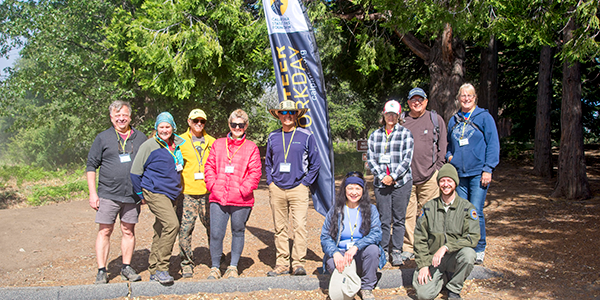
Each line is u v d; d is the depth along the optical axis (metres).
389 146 4.43
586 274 4.05
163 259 3.78
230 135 4.25
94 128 15.64
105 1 14.35
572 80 8.40
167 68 10.33
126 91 13.30
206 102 16.12
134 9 14.36
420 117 4.58
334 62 13.94
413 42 10.88
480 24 7.14
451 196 3.66
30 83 13.95
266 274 4.39
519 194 9.23
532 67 14.90
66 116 16.81
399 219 4.44
